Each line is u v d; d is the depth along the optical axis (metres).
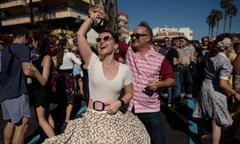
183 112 5.95
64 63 4.52
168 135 4.40
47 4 38.34
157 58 2.60
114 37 2.04
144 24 2.65
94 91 2.03
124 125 1.95
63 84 4.38
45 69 3.15
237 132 4.40
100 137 1.85
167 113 5.87
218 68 3.11
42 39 3.30
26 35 3.14
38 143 3.97
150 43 2.67
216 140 3.30
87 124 1.92
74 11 38.38
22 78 3.03
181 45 7.29
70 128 1.94
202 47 7.21
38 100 3.36
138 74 2.63
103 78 1.97
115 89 1.99
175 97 6.45
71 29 37.88
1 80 3.03
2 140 4.07
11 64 2.95
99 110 1.98
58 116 5.53
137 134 2.01
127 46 2.85
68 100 4.55
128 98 2.08
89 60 2.10
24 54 2.93
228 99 4.14
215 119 3.25
